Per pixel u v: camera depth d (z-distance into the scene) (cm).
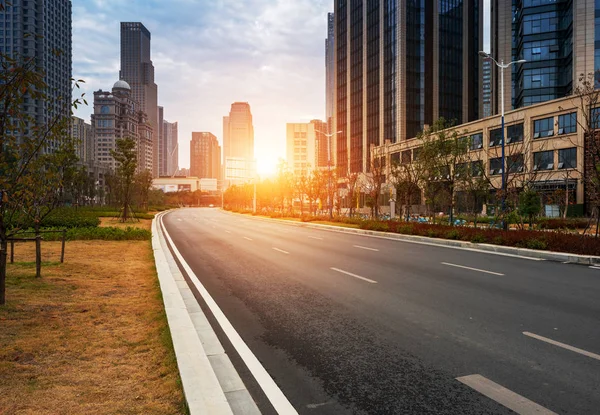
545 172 4019
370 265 1255
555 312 712
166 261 1266
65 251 1433
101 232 1953
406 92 7675
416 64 7762
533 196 2403
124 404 367
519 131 4384
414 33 7769
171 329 570
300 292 886
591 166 1716
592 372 462
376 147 6831
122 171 3600
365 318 682
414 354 522
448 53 8019
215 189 19150
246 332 618
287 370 478
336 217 3731
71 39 14112
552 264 1268
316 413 379
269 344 566
